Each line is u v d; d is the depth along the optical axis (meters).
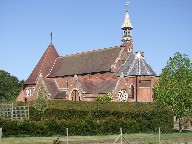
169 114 54.53
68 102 64.81
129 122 52.03
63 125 47.28
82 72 98.81
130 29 103.19
